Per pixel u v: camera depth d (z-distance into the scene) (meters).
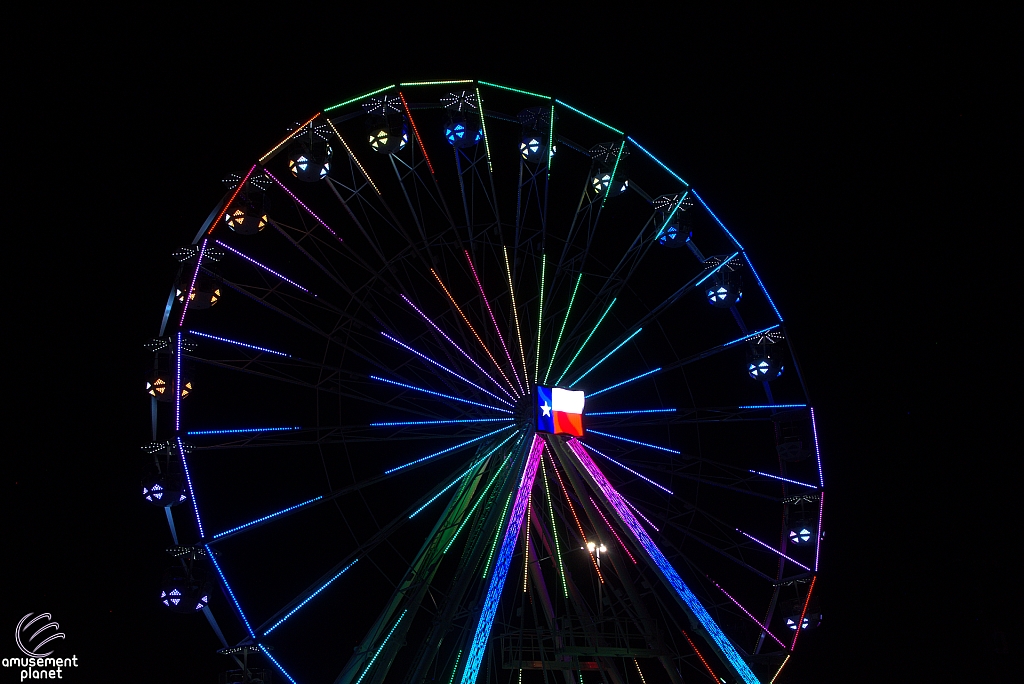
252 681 18.67
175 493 19.70
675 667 20.06
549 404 20.27
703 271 23.19
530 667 21.02
